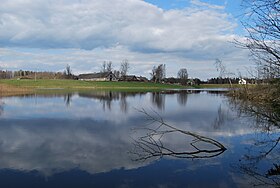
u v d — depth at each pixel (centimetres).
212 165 1027
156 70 13475
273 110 1201
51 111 2716
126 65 13125
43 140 1438
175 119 2189
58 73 13712
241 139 1449
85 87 9488
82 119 2175
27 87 8406
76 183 868
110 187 838
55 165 1038
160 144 1350
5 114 2483
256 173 939
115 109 2903
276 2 702
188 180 885
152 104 3531
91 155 1163
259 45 778
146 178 905
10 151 1228
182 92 7106
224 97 5006
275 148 1251
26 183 868
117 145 1334
